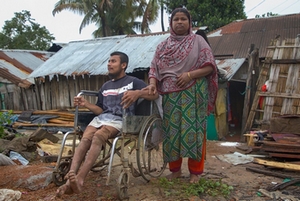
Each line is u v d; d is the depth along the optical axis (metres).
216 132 8.00
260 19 13.93
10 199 2.96
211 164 4.75
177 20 3.41
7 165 4.17
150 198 3.12
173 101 3.41
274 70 6.83
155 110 3.51
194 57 3.35
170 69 3.43
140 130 3.25
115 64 3.55
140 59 8.61
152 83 3.41
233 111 11.63
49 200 3.05
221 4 18.14
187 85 3.34
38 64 14.95
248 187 3.52
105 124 3.24
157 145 3.62
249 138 6.25
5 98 12.77
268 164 4.28
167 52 3.46
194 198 3.09
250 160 4.92
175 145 3.43
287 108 6.55
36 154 5.07
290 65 6.67
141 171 3.31
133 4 20.53
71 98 10.78
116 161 4.70
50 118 9.63
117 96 3.49
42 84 11.57
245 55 11.51
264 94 6.84
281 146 4.44
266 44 11.86
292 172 4.14
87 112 3.66
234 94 11.67
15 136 6.22
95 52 10.46
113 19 20.39
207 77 3.50
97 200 3.06
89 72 9.10
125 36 10.98
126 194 3.09
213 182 3.50
